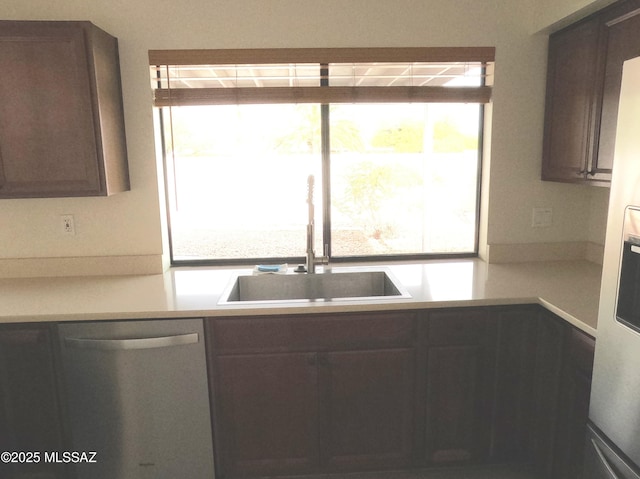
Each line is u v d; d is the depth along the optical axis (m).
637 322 1.22
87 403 1.86
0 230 2.28
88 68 1.92
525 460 2.03
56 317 1.78
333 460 1.98
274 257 2.54
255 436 1.94
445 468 2.05
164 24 2.18
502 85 2.31
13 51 1.88
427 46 2.26
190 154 2.42
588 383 1.57
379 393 1.93
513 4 2.25
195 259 2.53
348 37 2.23
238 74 2.26
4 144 1.93
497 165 2.39
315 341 1.86
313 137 2.43
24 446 1.88
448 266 2.40
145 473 1.94
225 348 1.85
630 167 1.22
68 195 2.00
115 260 2.34
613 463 1.32
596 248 2.41
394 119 2.46
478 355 1.93
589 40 1.92
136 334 1.81
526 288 2.00
